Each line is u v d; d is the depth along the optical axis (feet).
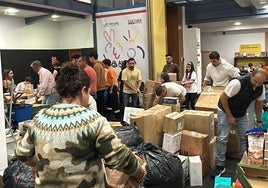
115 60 24.27
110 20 24.17
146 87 18.57
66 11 23.24
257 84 10.36
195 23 32.07
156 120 11.37
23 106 16.79
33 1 19.94
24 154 4.48
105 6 25.50
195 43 29.14
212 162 12.31
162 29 23.11
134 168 4.28
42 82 17.28
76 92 4.46
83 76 4.53
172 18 28.63
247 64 37.06
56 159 4.03
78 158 4.05
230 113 10.88
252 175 7.63
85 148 4.08
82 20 25.94
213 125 12.64
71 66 4.60
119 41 23.93
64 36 27.58
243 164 7.70
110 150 4.08
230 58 38.63
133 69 19.94
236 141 12.89
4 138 11.14
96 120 4.19
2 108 11.14
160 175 8.53
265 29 36.27
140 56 23.09
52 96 16.76
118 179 4.82
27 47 25.41
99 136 4.11
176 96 14.70
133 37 23.27
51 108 4.37
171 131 11.20
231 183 8.45
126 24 23.45
